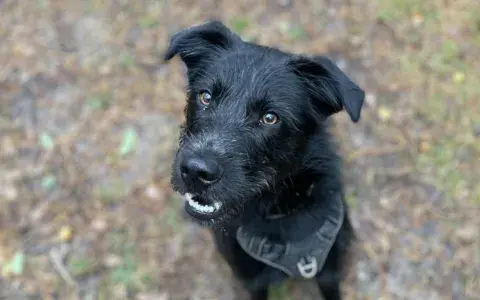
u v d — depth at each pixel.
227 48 1.00
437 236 1.19
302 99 0.97
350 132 1.29
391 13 1.42
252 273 1.07
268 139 0.95
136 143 1.30
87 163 1.28
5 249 1.20
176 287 1.18
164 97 1.35
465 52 1.36
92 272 1.19
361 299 1.16
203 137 0.94
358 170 1.25
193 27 1.00
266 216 1.02
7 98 1.36
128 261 1.20
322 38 1.40
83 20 1.45
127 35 1.43
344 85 0.94
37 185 1.26
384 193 1.23
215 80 0.97
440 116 1.29
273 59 0.98
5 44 1.43
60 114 1.34
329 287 1.11
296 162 0.98
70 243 1.21
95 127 1.32
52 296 1.17
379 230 1.20
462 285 1.15
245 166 0.94
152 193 1.25
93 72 1.38
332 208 1.04
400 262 1.18
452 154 1.26
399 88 1.33
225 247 1.07
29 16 1.46
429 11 1.42
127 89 1.36
